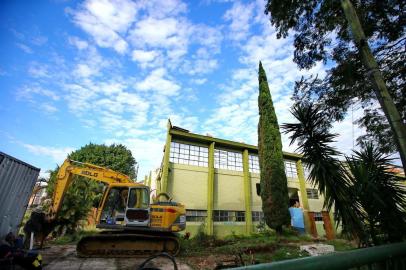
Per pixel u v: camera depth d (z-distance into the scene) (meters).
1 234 6.80
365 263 1.37
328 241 13.46
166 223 10.33
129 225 10.02
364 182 3.71
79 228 15.20
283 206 15.95
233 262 6.86
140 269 3.61
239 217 18.84
